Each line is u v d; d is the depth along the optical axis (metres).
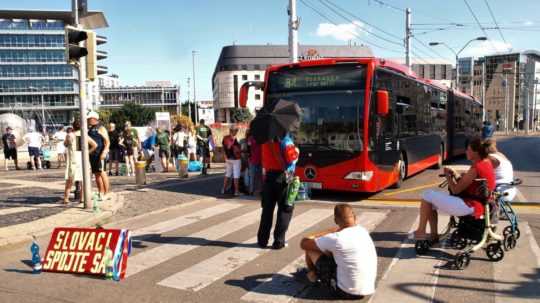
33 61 120.38
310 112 10.53
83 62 9.34
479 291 4.82
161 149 18.47
